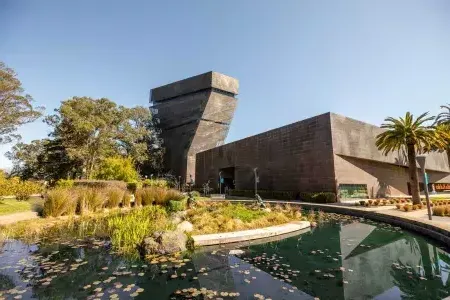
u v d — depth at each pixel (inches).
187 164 2438.5
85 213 503.2
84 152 1381.6
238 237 298.5
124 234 291.6
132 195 685.9
